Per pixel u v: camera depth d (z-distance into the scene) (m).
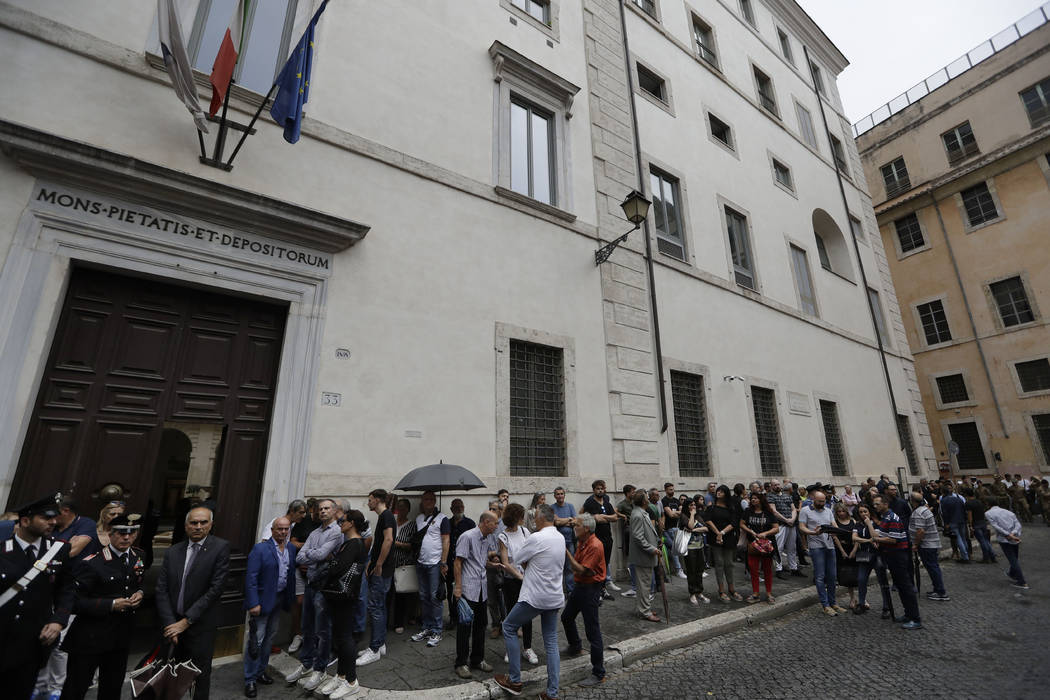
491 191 8.45
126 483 5.20
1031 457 20.47
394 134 7.59
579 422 8.55
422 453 6.68
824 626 6.17
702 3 15.70
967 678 4.36
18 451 4.58
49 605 3.07
